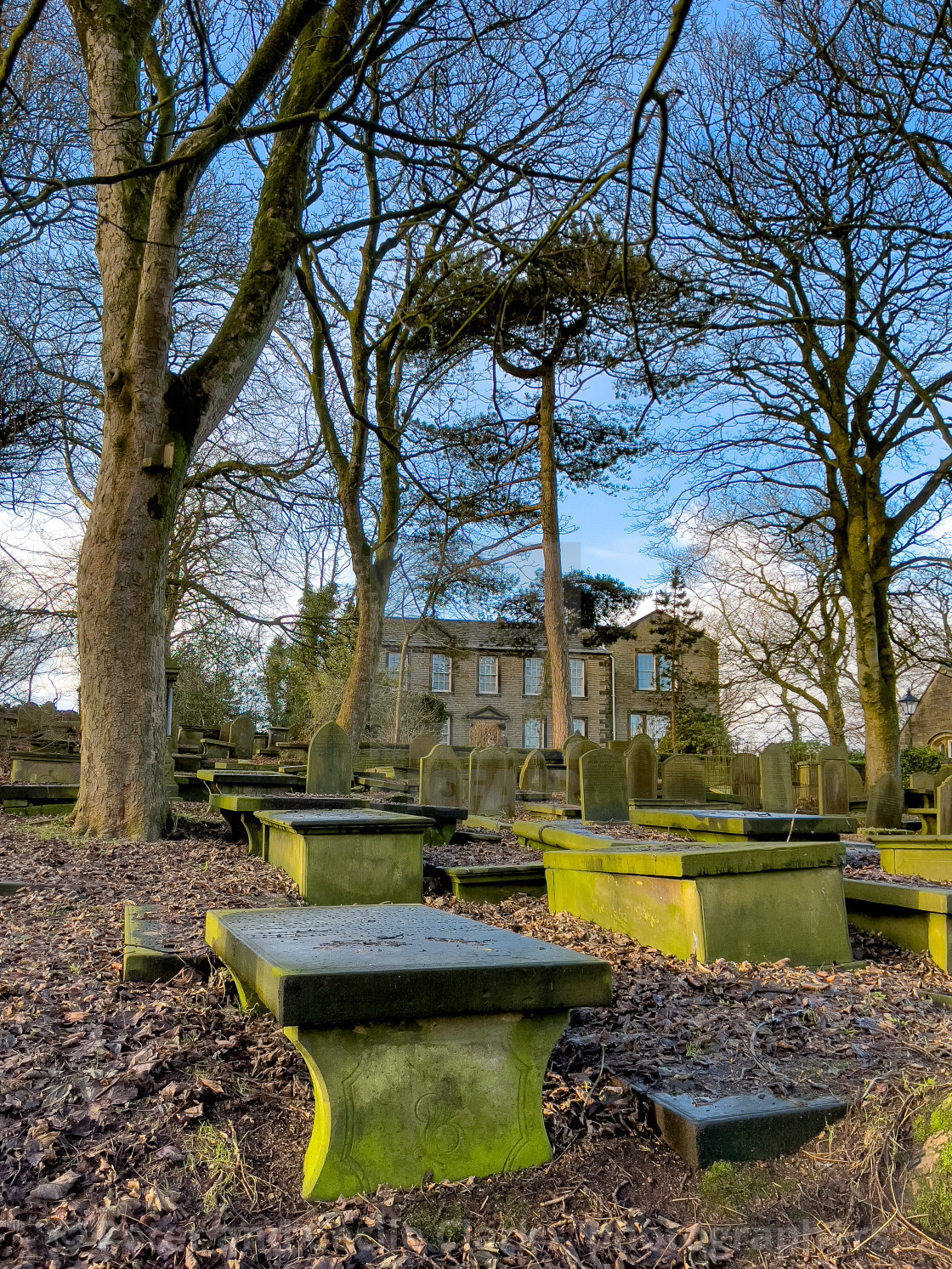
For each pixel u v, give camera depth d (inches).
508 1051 120.5
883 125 546.0
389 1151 113.7
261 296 388.5
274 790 389.4
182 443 364.2
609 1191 117.5
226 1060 140.1
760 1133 125.5
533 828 337.7
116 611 350.0
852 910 244.5
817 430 898.1
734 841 271.4
